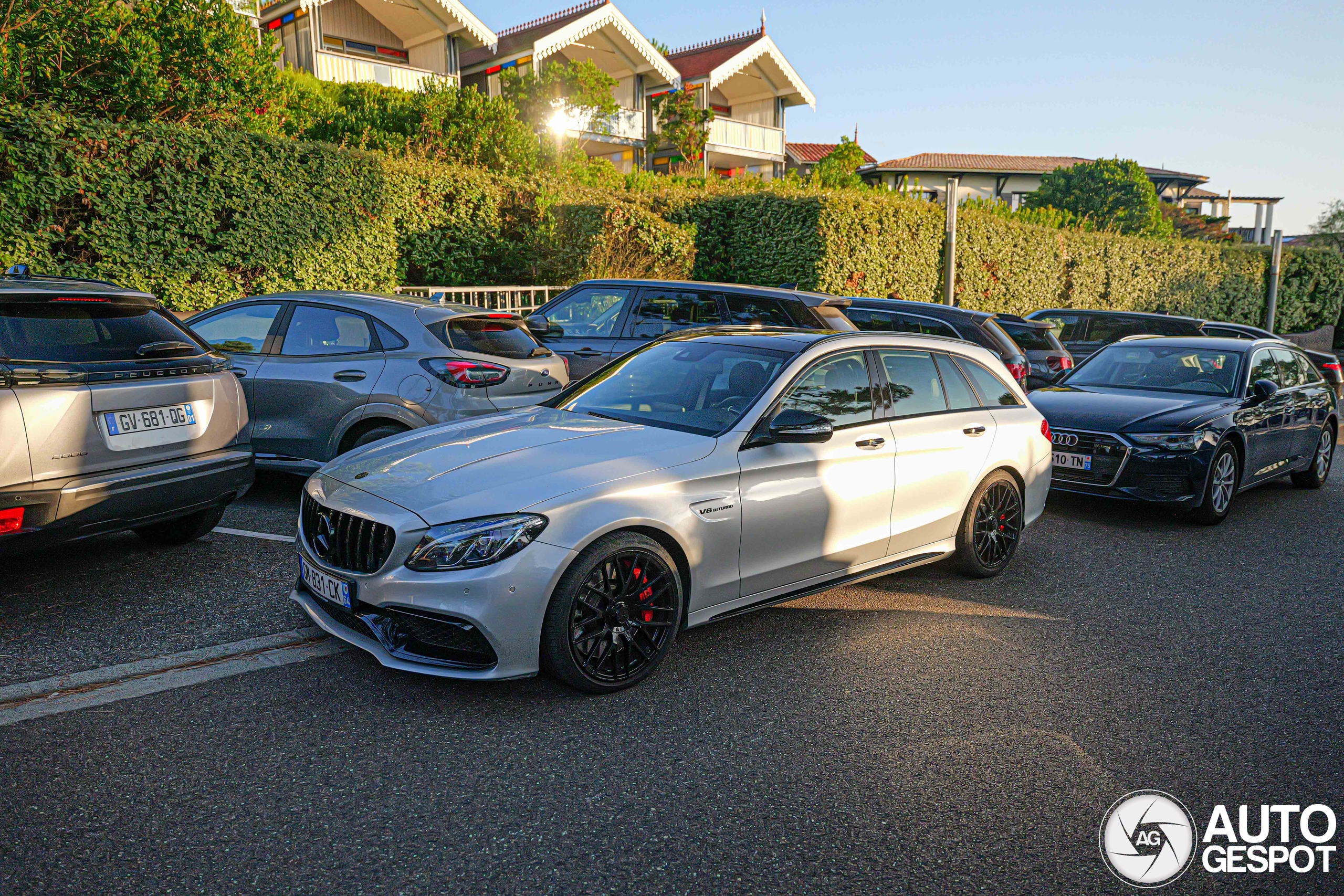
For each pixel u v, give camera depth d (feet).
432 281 48.21
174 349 15.26
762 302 27.76
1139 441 23.17
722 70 108.78
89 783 9.47
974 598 16.92
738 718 11.63
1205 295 87.35
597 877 8.35
